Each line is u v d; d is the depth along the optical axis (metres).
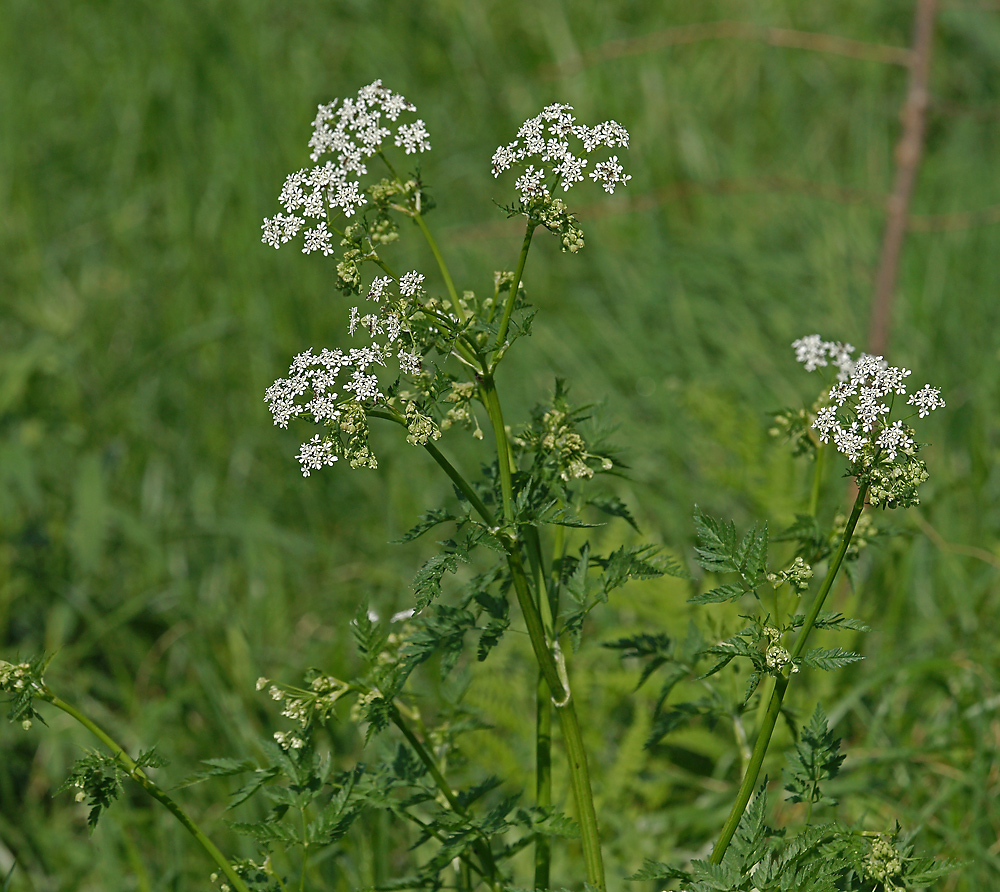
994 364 4.56
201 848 3.25
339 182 1.99
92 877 3.33
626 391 5.05
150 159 6.20
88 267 5.82
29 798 3.51
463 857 2.35
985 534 3.94
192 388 5.05
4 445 4.33
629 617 3.87
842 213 5.76
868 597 3.74
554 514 1.96
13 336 5.49
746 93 6.67
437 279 5.56
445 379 1.95
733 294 5.32
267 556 4.40
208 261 5.58
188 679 3.99
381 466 4.70
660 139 6.14
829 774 2.16
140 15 6.67
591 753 3.34
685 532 4.10
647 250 5.62
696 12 7.05
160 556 4.14
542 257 5.65
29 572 4.20
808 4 7.04
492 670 3.44
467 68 6.75
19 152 6.21
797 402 4.70
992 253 5.38
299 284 5.36
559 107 1.93
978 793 3.01
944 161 6.17
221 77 6.24
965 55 6.79
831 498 3.83
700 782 3.36
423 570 1.93
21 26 6.99
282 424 1.91
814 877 1.98
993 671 3.42
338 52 6.87
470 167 6.14
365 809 2.52
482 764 3.27
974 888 2.82
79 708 3.77
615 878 3.06
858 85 6.71
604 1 7.02
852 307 5.20
